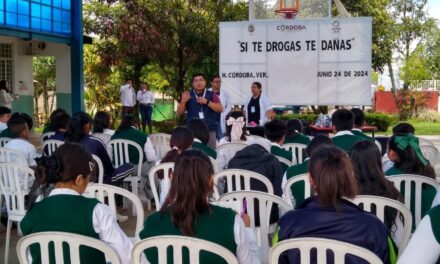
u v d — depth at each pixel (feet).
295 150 18.66
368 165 9.55
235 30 31.94
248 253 7.66
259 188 12.64
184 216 7.34
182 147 13.91
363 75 30.99
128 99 49.08
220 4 47.03
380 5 63.36
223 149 17.80
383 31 63.46
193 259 7.11
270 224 12.55
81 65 37.29
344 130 15.60
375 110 82.12
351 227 6.88
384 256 6.95
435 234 5.11
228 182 12.90
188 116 23.90
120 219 18.60
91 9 47.29
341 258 6.61
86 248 7.66
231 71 32.22
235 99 32.32
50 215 7.83
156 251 7.54
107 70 54.34
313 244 6.73
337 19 30.94
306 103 31.73
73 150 8.04
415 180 11.21
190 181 7.32
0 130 22.07
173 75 49.98
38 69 65.10
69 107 38.29
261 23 31.65
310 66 31.42
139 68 51.83
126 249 7.98
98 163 16.28
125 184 20.95
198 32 46.78
